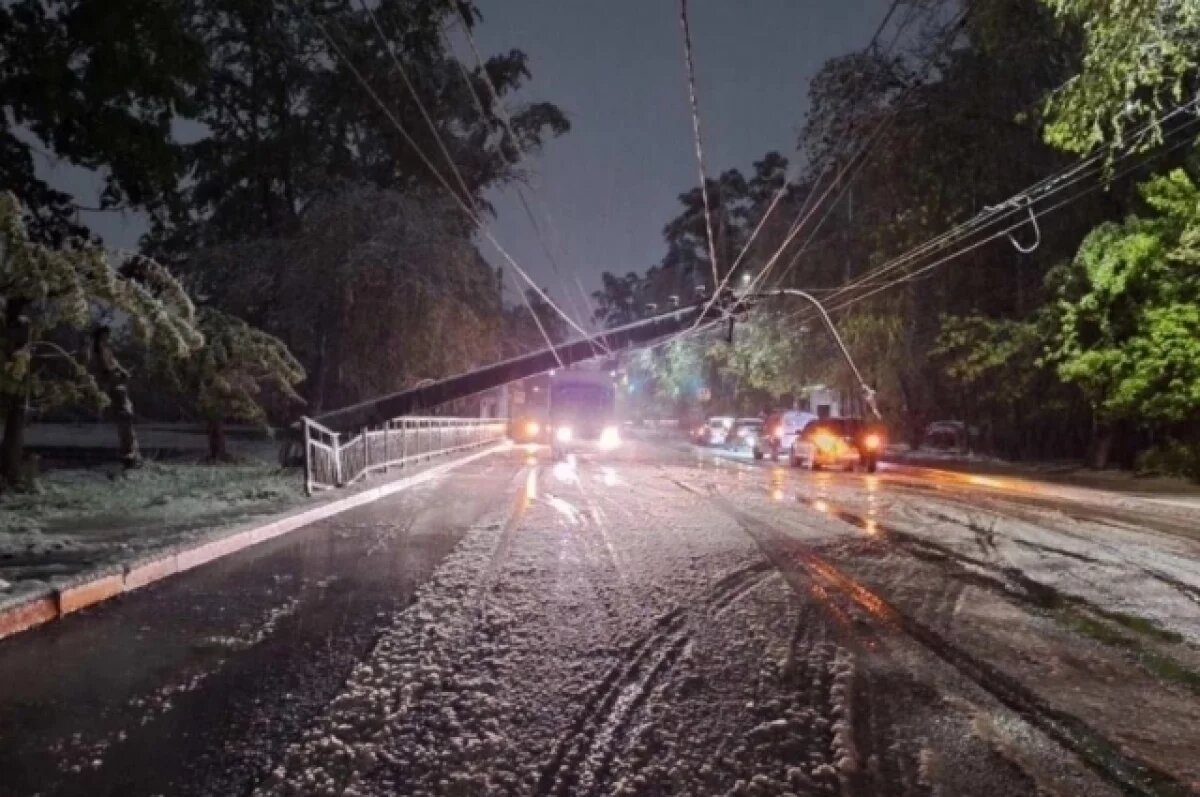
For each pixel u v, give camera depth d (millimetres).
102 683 7594
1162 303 27219
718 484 27234
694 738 6445
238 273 37250
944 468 36844
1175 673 8172
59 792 5562
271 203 43188
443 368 38094
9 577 10578
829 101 34188
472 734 6484
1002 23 20781
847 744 6336
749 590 11320
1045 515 20453
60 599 9992
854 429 34625
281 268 37156
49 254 17641
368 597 10836
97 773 5824
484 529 16719
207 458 31000
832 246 42750
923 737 6508
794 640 8984
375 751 6176
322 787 5621
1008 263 37531
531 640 8906
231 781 5711
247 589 11305
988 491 26641
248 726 6621
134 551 12461
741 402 69375
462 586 11438
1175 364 26719
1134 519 19969
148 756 6086
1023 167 34469
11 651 8555
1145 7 12820
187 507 18000
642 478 29344
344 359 38125
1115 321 28609
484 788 5629
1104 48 13305
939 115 33625
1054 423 40844
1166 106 23047
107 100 21688
